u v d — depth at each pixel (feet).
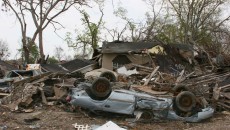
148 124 43.91
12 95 51.83
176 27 177.68
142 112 44.62
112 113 45.42
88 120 43.88
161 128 42.24
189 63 93.91
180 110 45.39
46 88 52.54
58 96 51.13
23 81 56.65
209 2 172.04
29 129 38.78
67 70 100.53
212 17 174.70
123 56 104.22
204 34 170.91
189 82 57.72
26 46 131.75
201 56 110.22
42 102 50.78
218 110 51.55
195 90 49.57
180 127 43.19
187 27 172.35
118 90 45.34
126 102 44.47
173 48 94.38
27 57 131.85
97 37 172.04
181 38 175.52
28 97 49.88
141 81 56.49
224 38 167.53
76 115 45.85
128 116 45.29
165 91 48.52
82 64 104.94
